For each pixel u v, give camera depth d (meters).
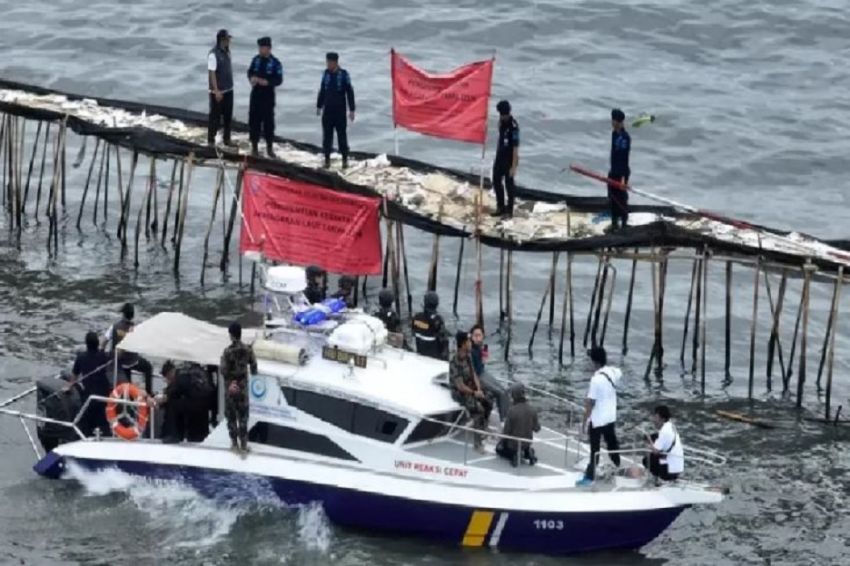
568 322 129.50
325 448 91.75
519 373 118.56
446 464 89.69
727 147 171.75
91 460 94.31
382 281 132.25
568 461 91.50
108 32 197.62
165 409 94.56
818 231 152.50
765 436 109.06
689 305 122.81
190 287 130.88
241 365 90.94
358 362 92.25
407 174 130.12
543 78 188.12
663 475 90.69
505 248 116.69
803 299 112.44
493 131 172.25
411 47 196.38
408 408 89.38
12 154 142.38
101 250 138.88
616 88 186.12
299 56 191.88
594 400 89.38
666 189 161.88
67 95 144.38
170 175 157.62
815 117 180.25
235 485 92.12
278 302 96.38
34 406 106.25
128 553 88.88
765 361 124.75
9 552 88.38
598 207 124.69
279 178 119.00
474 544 90.00
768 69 193.75
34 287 129.25
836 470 103.81
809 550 92.75
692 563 90.62
